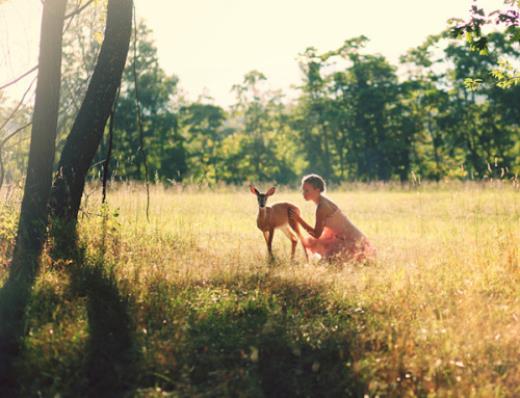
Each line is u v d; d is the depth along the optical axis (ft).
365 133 178.91
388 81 180.34
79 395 14.48
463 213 51.19
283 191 86.58
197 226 39.68
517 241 26.94
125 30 27.99
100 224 28.53
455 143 167.43
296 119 189.67
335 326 18.10
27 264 22.93
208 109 187.52
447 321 18.47
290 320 18.71
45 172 25.88
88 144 27.89
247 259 26.55
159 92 167.43
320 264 27.02
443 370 15.31
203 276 23.02
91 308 18.81
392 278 23.00
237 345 16.85
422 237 37.22
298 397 14.73
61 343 16.44
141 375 15.20
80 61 37.01
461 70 163.02
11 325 17.92
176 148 169.07
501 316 19.13
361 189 100.27
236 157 189.47
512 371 15.44
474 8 28.19
